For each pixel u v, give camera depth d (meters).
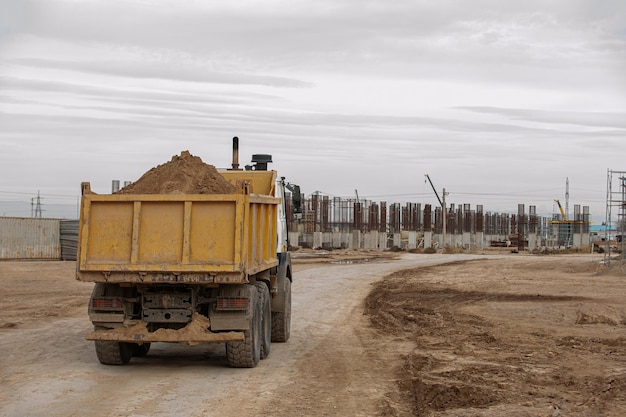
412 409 9.16
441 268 43.19
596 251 80.00
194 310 11.55
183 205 11.03
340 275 37.09
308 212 83.88
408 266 45.44
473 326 17.61
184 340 11.33
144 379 10.99
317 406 9.29
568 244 95.19
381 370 12.00
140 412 8.81
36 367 11.88
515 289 27.61
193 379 11.05
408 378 11.13
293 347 14.57
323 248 76.94
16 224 41.34
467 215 94.44
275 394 10.01
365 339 15.81
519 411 8.73
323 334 16.59
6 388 10.13
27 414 8.62
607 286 28.38
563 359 12.72
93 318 11.53
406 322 18.89
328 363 12.66
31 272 33.34
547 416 8.48
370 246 80.50
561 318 18.91
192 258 11.00
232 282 10.95
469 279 33.78
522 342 14.89
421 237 88.88
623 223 38.97
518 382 10.64
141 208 11.09
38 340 14.95
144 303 11.55
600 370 11.59
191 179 11.87
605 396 9.59
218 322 11.52
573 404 9.19
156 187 11.60
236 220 10.91
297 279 34.22
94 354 13.30
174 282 11.00
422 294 26.80
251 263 11.64
